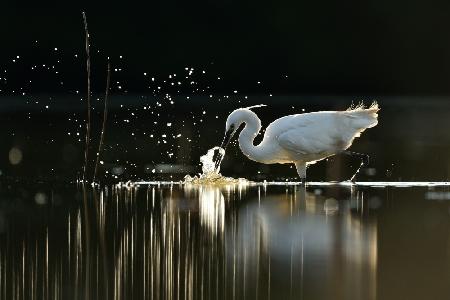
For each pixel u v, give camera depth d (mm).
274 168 19641
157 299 9094
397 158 20797
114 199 14906
